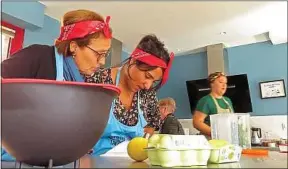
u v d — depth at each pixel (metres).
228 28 3.31
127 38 3.57
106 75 1.09
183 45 3.96
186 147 0.54
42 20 2.73
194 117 2.87
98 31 0.80
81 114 0.45
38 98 0.43
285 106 3.56
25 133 0.43
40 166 0.48
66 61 0.86
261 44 3.85
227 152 0.60
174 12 2.84
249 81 3.86
